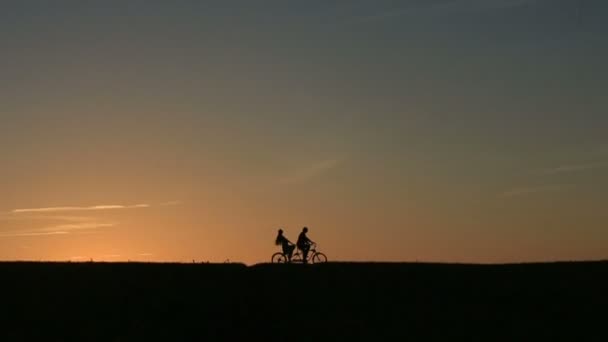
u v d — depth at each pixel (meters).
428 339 40.72
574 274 47.22
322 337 40.78
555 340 40.69
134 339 39.78
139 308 42.47
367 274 47.12
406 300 44.38
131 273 45.94
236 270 47.44
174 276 45.97
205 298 44.00
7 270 45.16
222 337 41.03
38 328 40.06
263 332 41.59
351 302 44.00
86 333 39.97
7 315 40.84
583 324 42.06
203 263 48.00
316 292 45.00
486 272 47.69
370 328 41.56
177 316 42.19
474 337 40.91
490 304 44.09
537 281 46.41
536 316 42.88
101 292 43.59
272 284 45.78
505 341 40.69
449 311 43.31
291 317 42.66
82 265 46.50
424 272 47.56
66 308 41.88
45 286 43.72
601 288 45.41
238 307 43.56
